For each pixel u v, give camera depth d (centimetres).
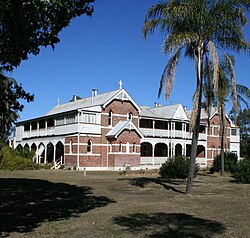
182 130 5466
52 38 703
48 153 5162
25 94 716
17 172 3666
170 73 1770
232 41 1755
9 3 610
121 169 4459
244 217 1120
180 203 1440
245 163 2534
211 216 1134
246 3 1662
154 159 5081
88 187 2103
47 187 2086
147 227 956
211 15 1706
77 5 707
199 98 1753
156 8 1755
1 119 727
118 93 4662
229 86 2508
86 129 4350
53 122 5012
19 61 711
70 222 1029
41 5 635
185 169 2769
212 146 5906
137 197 1641
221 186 2231
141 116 4944
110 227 956
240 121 8338
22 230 923
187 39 1656
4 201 1489
